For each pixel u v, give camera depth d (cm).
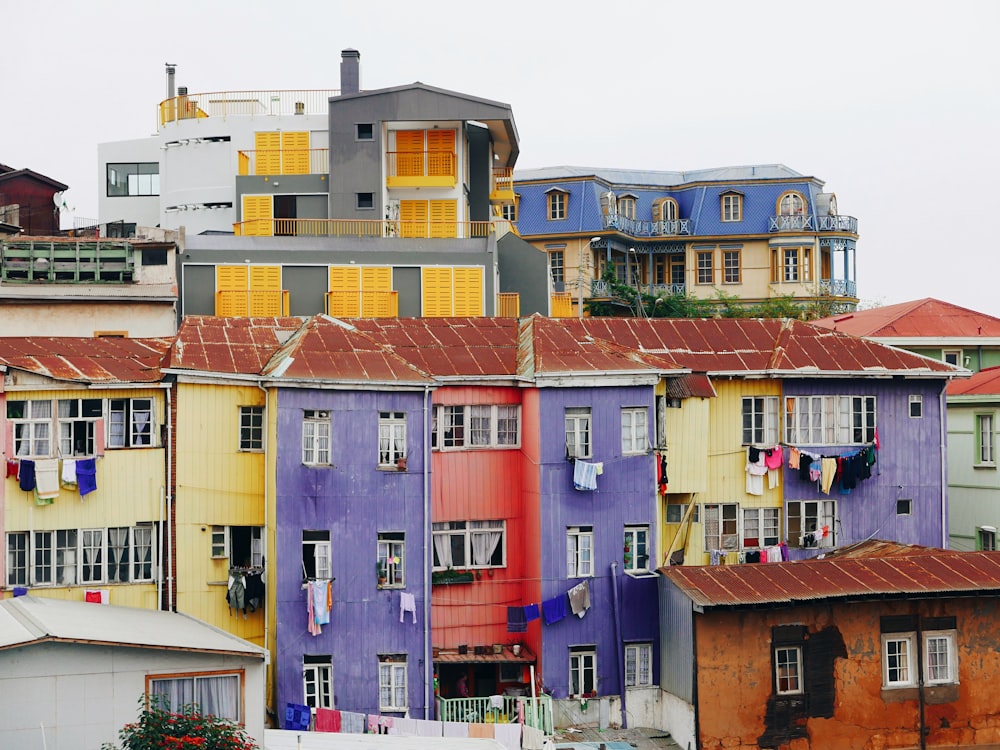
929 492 4109
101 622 2927
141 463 3575
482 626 3688
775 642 3431
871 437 4053
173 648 2725
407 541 3516
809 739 3428
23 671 2614
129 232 5403
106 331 4550
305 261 5081
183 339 3725
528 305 5631
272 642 3419
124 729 2511
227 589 3534
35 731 2612
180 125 6162
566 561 3625
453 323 3994
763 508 3988
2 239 4584
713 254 8281
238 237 5125
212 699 2777
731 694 3400
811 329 4153
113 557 3544
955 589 3466
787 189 8250
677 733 3494
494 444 3747
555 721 3556
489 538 3738
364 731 3247
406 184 5669
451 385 3703
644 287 8394
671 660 3553
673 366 3781
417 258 5141
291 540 3441
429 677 3484
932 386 4119
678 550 3875
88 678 2661
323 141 6000
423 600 3509
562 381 3628
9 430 3488
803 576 3516
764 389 4003
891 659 3509
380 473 3509
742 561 3922
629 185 8412
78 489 3500
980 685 3541
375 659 3462
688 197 8425
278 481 3441
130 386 3562
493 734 3181
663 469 3762
